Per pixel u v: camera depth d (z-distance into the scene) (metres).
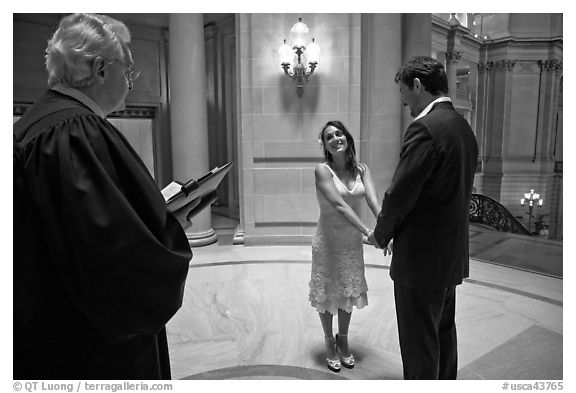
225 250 6.30
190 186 1.47
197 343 3.28
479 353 3.03
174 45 6.41
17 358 1.18
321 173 2.70
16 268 1.12
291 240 6.56
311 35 6.25
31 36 7.39
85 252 1.09
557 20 18.12
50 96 1.24
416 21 6.64
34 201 1.12
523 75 19.08
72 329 1.20
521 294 4.24
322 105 6.32
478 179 20.25
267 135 6.41
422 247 1.96
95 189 1.12
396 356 3.05
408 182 1.88
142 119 9.23
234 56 8.98
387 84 6.46
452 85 16.56
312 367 2.89
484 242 6.35
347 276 2.78
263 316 3.82
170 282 1.23
